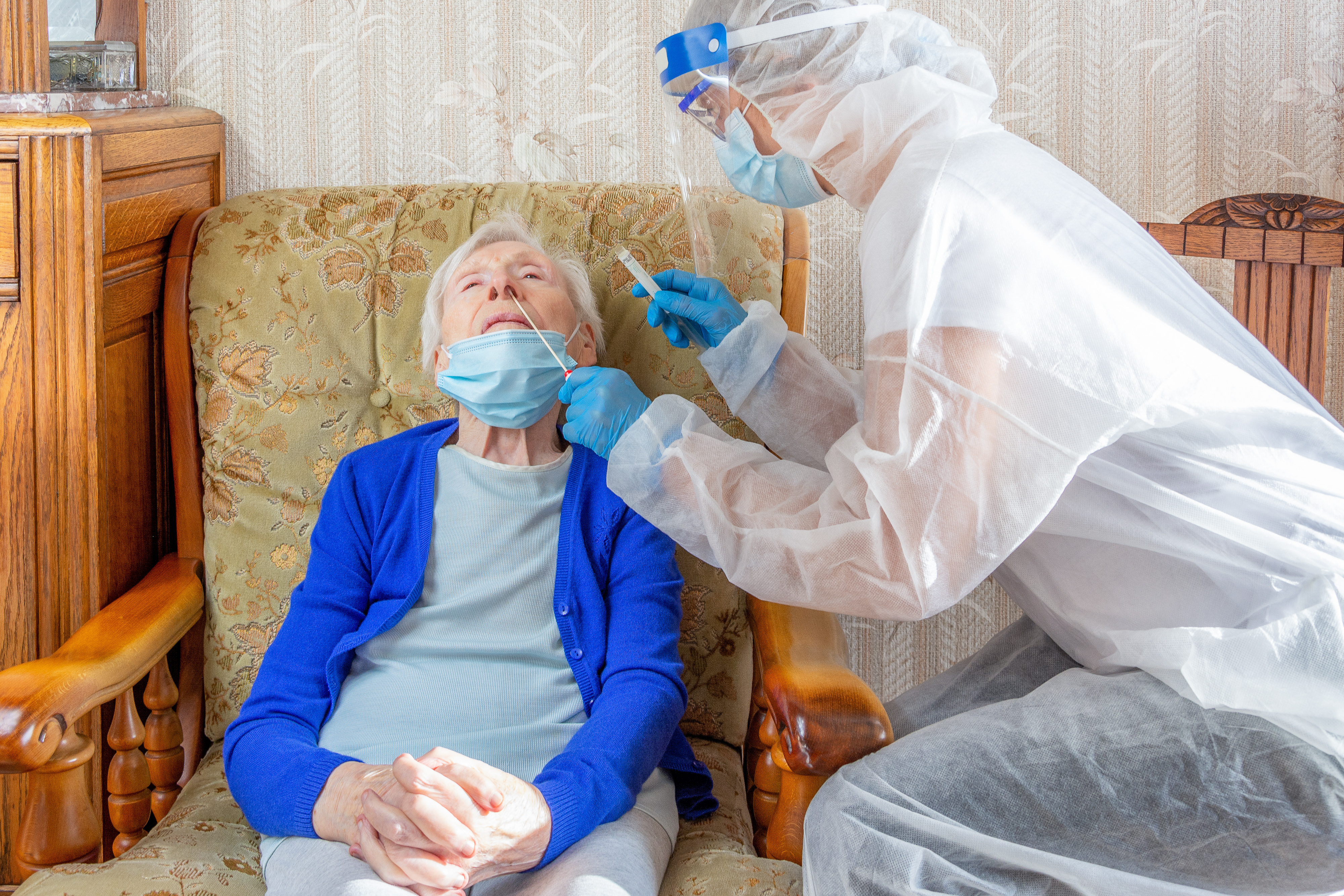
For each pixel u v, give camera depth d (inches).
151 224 52.7
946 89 36.7
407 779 32.1
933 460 32.8
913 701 46.6
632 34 62.1
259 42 61.6
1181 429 35.2
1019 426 32.4
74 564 45.9
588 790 35.8
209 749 51.8
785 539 35.8
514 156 63.5
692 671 51.1
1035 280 33.3
